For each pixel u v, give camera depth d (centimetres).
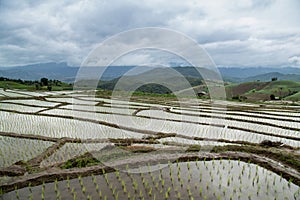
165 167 825
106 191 675
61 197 648
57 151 1083
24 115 1972
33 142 1213
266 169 833
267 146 1204
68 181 733
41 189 693
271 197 655
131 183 717
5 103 2670
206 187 696
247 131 1541
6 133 1345
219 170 813
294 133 1519
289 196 663
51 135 1348
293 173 797
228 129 1578
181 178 748
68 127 1509
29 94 3788
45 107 2384
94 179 742
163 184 708
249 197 650
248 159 903
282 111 2441
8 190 688
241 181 739
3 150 1091
